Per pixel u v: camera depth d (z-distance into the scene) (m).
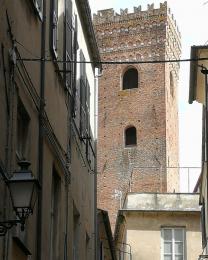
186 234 47.62
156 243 47.69
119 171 83.25
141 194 49.09
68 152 22.19
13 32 15.10
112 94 87.06
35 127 17.38
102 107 86.75
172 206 48.28
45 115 18.39
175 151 89.12
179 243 47.56
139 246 47.62
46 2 18.98
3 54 14.19
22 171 12.73
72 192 23.19
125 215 48.12
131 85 87.50
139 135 84.81
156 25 90.56
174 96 91.62
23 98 16.08
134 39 90.69
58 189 20.69
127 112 86.06
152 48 89.88
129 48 90.31
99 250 34.66
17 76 15.45
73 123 23.56
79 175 25.16
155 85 86.69
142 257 47.41
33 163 17.06
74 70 23.62
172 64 91.75
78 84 25.59
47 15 19.19
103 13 92.44
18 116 16.38
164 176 82.50
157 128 84.88
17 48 15.46
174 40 94.00
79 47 26.45
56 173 20.47
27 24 16.59
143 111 85.81
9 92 14.61
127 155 83.94
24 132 16.67
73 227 24.20
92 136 30.47
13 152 14.97
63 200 21.06
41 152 17.77
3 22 14.24
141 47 90.12
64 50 21.45
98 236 33.06
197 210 47.78
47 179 18.75
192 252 47.25
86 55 28.84
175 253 47.44
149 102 86.19
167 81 87.62
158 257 47.31
